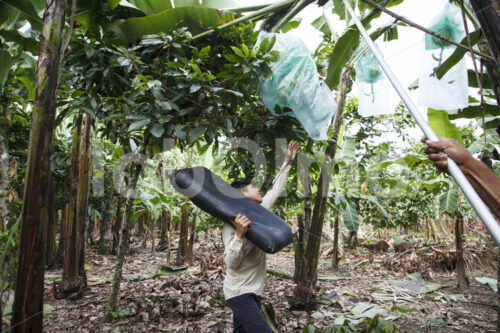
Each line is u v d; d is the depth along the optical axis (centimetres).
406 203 786
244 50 249
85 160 462
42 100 163
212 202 212
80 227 459
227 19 294
